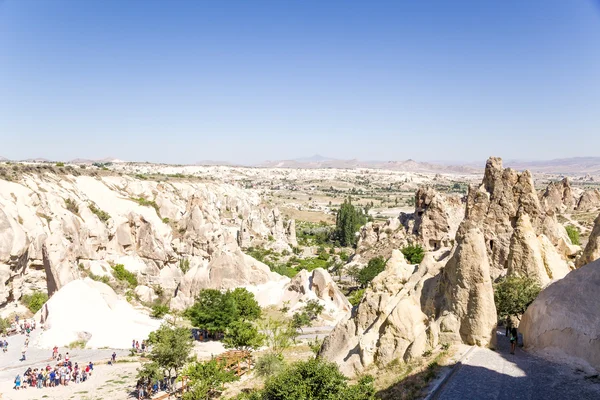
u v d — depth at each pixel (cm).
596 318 2864
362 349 3684
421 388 2831
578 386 2586
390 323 3591
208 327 7150
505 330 3950
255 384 4903
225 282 9350
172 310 8975
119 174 15825
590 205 14275
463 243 3416
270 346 6631
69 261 8725
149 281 10738
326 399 2641
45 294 8519
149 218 12744
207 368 4575
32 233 8781
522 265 4612
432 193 12744
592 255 4503
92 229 10669
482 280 3325
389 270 4269
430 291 3738
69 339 6594
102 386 5056
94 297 7319
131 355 6275
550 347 3133
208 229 12781
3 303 7738
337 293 8969
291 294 9012
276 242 17925
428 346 3366
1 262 7781
